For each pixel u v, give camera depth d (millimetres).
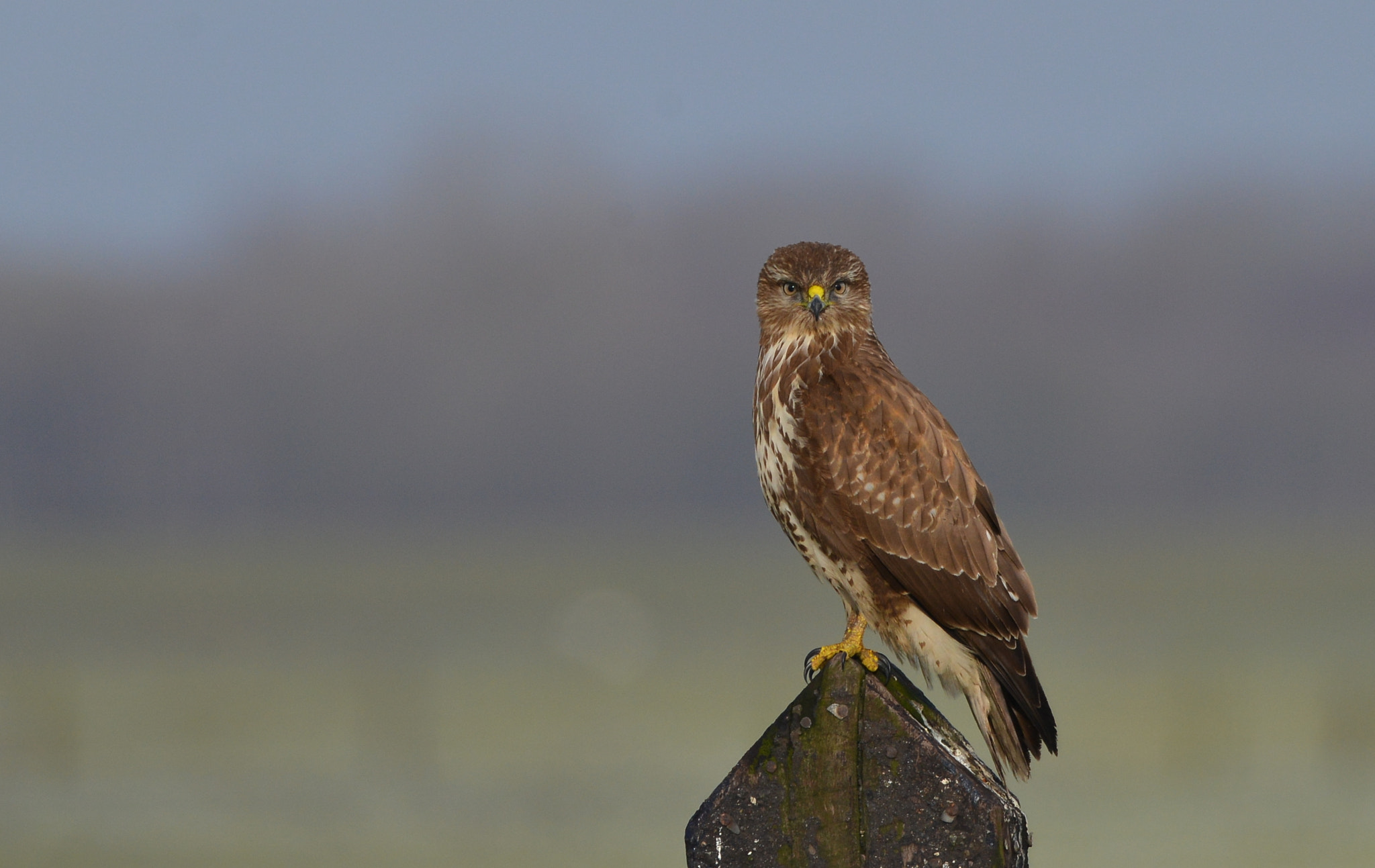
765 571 71562
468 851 18422
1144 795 21125
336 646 42094
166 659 39031
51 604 55062
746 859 4672
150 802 21406
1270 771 22781
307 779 23188
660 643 43312
